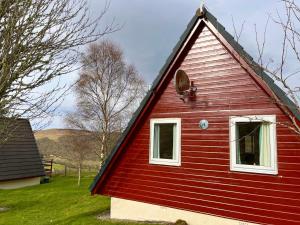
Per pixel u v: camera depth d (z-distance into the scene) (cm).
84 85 3027
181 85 983
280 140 795
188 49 1041
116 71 3269
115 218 1148
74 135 3244
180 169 1000
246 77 876
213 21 958
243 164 862
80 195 1789
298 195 753
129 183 1132
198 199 941
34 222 1278
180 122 1021
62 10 531
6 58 447
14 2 468
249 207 832
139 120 1128
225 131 909
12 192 2298
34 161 2998
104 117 3183
